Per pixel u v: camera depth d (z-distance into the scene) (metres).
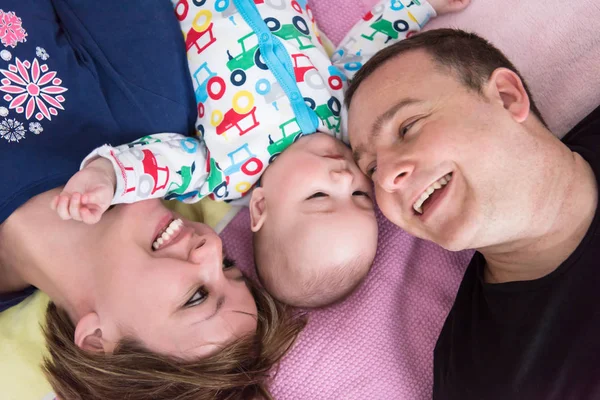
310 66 1.18
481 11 1.28
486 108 0.96
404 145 0.99
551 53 1.23
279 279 1.15
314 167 1.11
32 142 1.01
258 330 1.10
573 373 0.94
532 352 0.99
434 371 1.18
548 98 1.22
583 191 0.99
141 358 0.99
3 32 1.00
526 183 0.95
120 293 0.99
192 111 1.20
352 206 1.11
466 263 1.30
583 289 0.96
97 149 0.97
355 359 1.23
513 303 1.04
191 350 0.99
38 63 1.03
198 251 1.01
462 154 0.94
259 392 1.10
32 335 1.19
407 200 1.01
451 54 1.00
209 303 1.00
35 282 1.10
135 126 1.11
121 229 1.02
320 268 1.10
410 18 1.27
